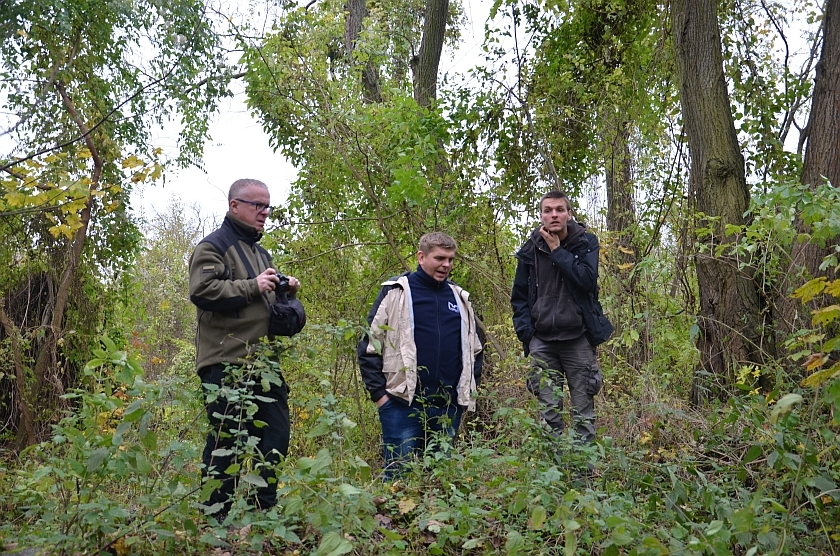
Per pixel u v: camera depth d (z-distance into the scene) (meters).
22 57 9.20
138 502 3.31
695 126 7.29
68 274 9.52
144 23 9.92
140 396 3.36
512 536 3.21
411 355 5.02
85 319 10.13
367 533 3.23
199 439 4.17
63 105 9.65
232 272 4.20
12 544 3.36
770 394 3.88
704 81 7.28
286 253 8.65
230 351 4.05
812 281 3.34
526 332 5.41
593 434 4.94
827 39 6.77
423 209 8.24
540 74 9.10
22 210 4.76
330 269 8.62
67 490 3.44
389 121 8.50
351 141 8.55
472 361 5.27
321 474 3.16
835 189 4.58
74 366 10.02
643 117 8.71
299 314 4.22
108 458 3.15
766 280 6.59
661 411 5.11
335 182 8.81
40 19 8.98
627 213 8.52
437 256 5.16
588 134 9.07
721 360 6.77
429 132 8.41
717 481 4.50
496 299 8.32
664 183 8.16
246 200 4.30
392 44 13.84
